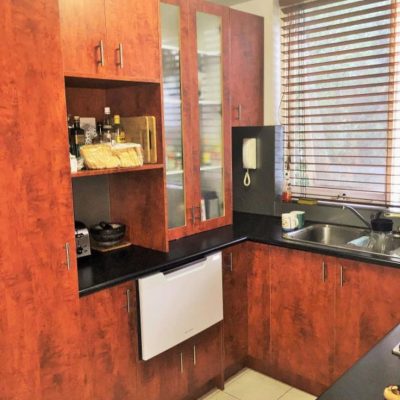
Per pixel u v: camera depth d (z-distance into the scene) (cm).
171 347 230
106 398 208
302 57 314
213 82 279
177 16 252
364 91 292
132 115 244
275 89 325
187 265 234
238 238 268
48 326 182
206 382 263
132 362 217
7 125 162
